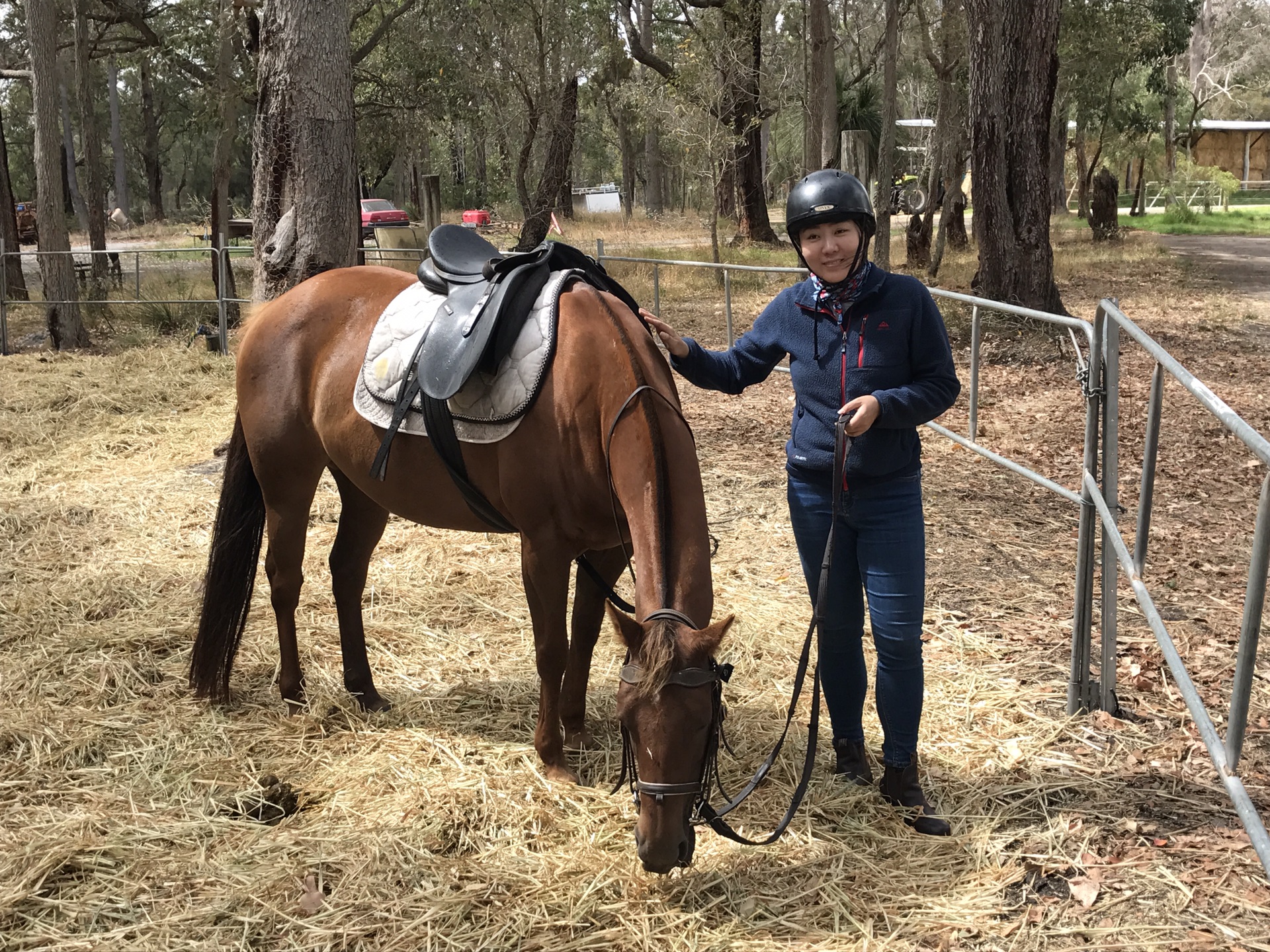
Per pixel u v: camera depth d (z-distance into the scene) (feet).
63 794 10.09
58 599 14.64
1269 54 179.52
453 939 8.08
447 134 84.33
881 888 8.71
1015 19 33.24
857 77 80.38
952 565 16.11
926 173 74.28
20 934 8.12
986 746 10.91
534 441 9.39
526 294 9.87
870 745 11.00
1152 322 37.78
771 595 15.07
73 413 26.16
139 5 68.64
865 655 13.00
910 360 9.10
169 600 14.87
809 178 8.84
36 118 37.86
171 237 112.06
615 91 71.15
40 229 38.34
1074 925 8.16
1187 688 7.57
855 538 9.62
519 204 108.37
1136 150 111.14
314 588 15.25
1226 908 8.23
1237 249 68.85
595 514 9.41
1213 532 17.72
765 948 8.04
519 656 13.20
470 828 9.55
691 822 7.34
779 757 10.71
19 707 11.68
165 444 23.76
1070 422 25.26
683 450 8.75
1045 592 14.98
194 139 163.02
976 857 9.08
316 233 22.48
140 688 12.32
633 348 9.11
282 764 10.73
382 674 12.76
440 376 9.68
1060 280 50.47
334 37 22.12
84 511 18.92
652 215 105.70
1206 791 9.93
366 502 11.93
